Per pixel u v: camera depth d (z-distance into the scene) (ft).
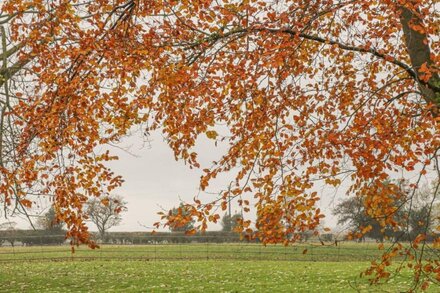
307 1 25.53
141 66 26.50
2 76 36.06
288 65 25.43
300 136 26.09
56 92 27.48
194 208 22.99
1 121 36.91
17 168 30.45
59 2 28.07
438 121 23.43
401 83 30.35
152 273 74.54
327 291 54.19
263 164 25.05
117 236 169.17
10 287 60.85
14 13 31.60
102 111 28.60
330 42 25.31
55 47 27.99
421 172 22.16
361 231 23.38
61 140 28.30
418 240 22.54
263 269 78.23
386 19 29.66
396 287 51.44
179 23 26.86
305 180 23.63
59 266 87.40
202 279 66.90
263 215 23.06
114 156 29.96
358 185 24.40
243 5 24.95
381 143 22.61
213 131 26.73
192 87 25.75
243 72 24.20
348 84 30.86
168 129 28.37
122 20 27.25
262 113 25.45
